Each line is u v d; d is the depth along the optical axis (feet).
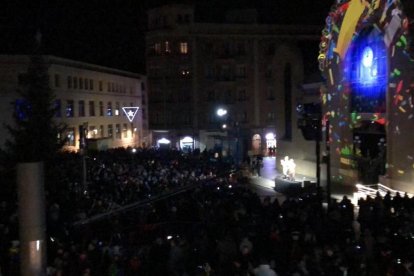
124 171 84.38
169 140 194.29
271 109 196.44
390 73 86.48
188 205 55.98
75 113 158.71
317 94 115.34
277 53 130.21
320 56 110.11
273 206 55.52
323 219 48.39
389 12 84.89
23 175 21.62
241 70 194.49
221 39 192.24
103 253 40.27
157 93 194.39
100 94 176.65
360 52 96.99
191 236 48.06
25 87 91.45
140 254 42.63
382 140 93.09
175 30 188.44
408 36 79.66
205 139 192.34
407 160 83.15
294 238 41.37
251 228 46.32
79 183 75.72
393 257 38.04
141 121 213.46
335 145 105.29
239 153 177.99
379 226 49.93
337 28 103.71
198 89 191.72
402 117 84.07
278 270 38.47
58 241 45.34
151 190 69.62
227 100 193.77
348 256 38.52
